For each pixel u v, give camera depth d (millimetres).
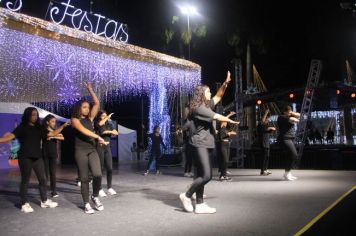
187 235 4352
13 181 10953
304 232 4445
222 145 9344
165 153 17969
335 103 20859
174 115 25328
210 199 6605
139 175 11977
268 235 4281
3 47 10117
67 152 21828
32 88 15172
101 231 4609
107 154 7547
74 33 9516
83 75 13867
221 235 4312
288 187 7910
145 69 12750
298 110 21906
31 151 5992
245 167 17188
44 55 11266
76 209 6039
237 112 16297
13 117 18375
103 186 8828
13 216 5562
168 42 23938
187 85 14898
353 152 16297
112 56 10781
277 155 16750
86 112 5848
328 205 5863
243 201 6359
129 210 5852
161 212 5660
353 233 4551
